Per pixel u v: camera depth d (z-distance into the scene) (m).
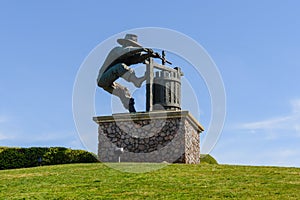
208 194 9.45
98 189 10.06
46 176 11.81
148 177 11.23
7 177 11.98
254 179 10.95
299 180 10.86
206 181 10.73
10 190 10.30
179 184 10.41
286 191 9.69
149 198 9.16
